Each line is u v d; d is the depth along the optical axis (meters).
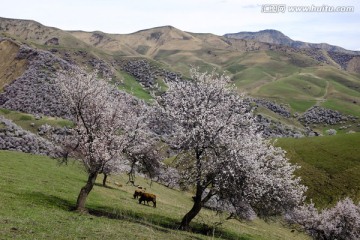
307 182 110.88
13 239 17.95
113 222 28.12
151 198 47.38
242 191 31.34
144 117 33.47
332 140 131.88
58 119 136.25
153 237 24.69
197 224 41.09
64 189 41.81
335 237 55.22
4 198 29.17
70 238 20.39
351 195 101.00
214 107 32.66
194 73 35.34
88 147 30.56
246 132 33.59
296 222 59.94
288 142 137.88
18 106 153.88
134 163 35.06
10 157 58.75
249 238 42.06
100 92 32.62
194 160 33.97
